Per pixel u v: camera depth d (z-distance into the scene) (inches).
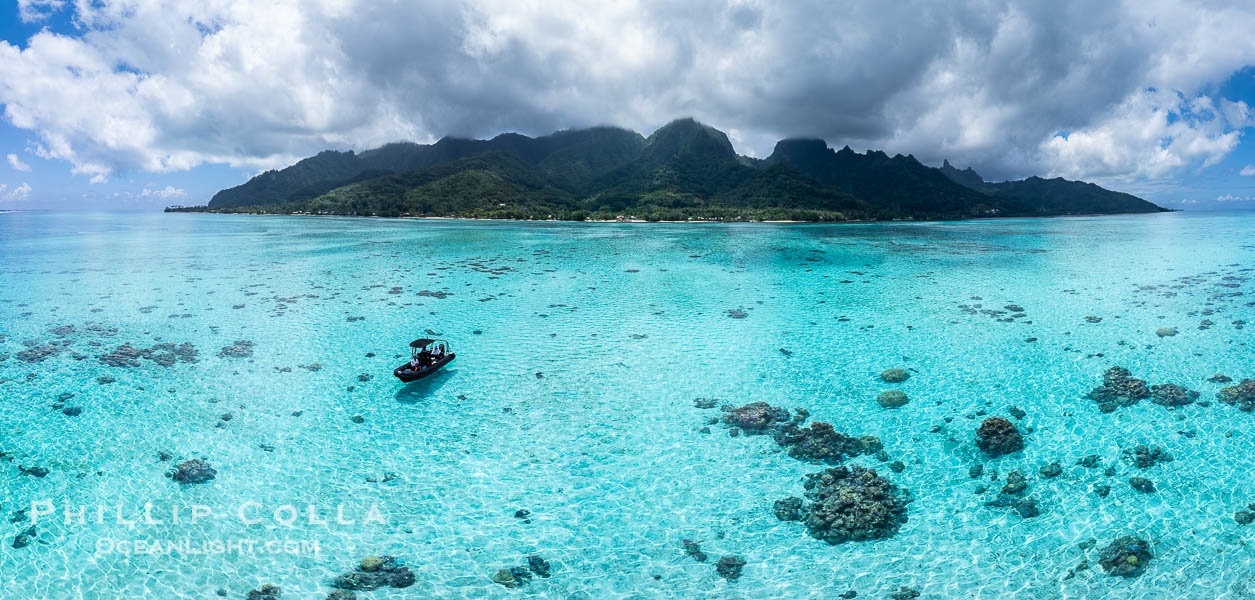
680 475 688.4
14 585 502.3
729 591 506.3
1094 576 511.2
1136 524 575.2
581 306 1552.7
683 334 1264.8
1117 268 2222.0
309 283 1910.7
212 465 702.5
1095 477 658.2
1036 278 1988.2
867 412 847.7
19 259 2620.6
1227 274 1984.5
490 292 1752.0
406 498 641.6
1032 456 706.8
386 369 1037.8
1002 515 599.2
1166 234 4222.4
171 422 813.2
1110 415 804.6
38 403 868.0
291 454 731.4
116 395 903.1
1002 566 528.4
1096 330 1229.7
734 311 1486.2
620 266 2378.2
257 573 524.1
